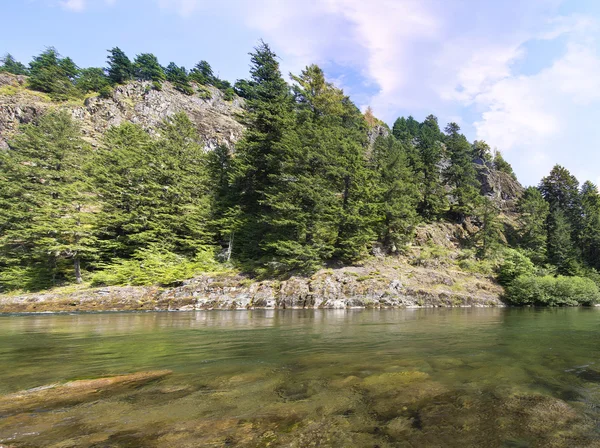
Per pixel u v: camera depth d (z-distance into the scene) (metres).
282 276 25.61
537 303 28.34
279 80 39.69
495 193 65.25
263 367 5.70
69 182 32.19
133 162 32.84
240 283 24.58
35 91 68.69
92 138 53.94
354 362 6.03
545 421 3.48
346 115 49.66
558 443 3.01
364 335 9.51
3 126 55.19
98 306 21.58
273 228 29.55
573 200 53.78
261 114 34.72
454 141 51.28
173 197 33.16
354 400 4.07
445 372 5.30
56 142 33.28
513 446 2.95
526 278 27.95
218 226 32.47
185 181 34.38
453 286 27.28
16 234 26.58
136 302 22.20
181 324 12.83
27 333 10.38
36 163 31.83
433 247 37.09
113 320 14.68
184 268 26.45
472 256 36.50
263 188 34.03
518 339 8.71
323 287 23.98
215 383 4.78
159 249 29.16
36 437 3.08
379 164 40.38
